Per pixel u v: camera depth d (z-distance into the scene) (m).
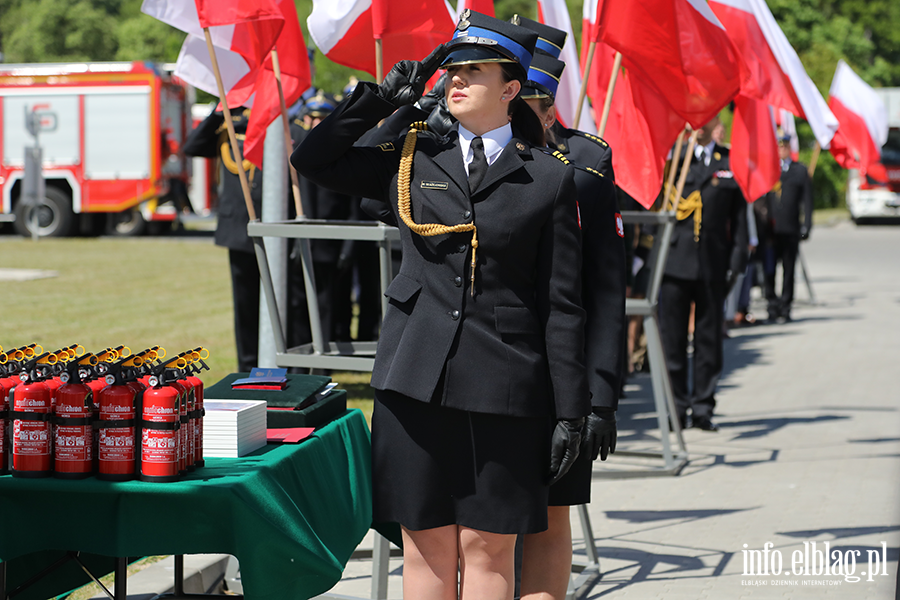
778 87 13.16
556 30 7.82
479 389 5.96
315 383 7.68
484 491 6.04
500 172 6.00
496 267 6.01
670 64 10.73
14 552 5.89
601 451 6.51
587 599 9.19
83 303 27.39
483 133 6.14
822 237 63.06
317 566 6.09
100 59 137.88
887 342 25.31
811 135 86.31
